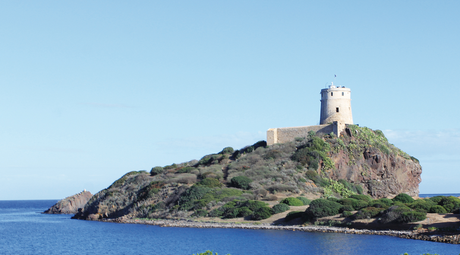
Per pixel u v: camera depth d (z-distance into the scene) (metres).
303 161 130.38
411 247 68.25
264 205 105.12
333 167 131.00
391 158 139.38
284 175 123.88
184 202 119.56
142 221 120.75
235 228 97.00
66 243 93.50
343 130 141.88
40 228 129.62
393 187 137.38
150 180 150.25
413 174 145.25
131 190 150.12
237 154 152.25
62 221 156.38
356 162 135.38
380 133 149.62
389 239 75.31
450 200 87.81
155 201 130.38
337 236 81.00
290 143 142.88
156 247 80.75
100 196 161.62
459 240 69.50
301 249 71.50
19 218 185.38
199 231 96.06
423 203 86.75
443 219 79.19
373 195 132.88
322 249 70.56
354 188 130.12
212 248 75.88
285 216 99.50
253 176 126.56
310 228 88.88
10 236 109.88
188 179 135.00
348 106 150.38
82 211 164.62
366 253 66.44
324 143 135.62
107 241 92.50
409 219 80.31
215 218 107.44
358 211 89.00
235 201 111.19
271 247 74.38
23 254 81.25
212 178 128.88
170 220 114.75
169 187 134.38
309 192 118.00
